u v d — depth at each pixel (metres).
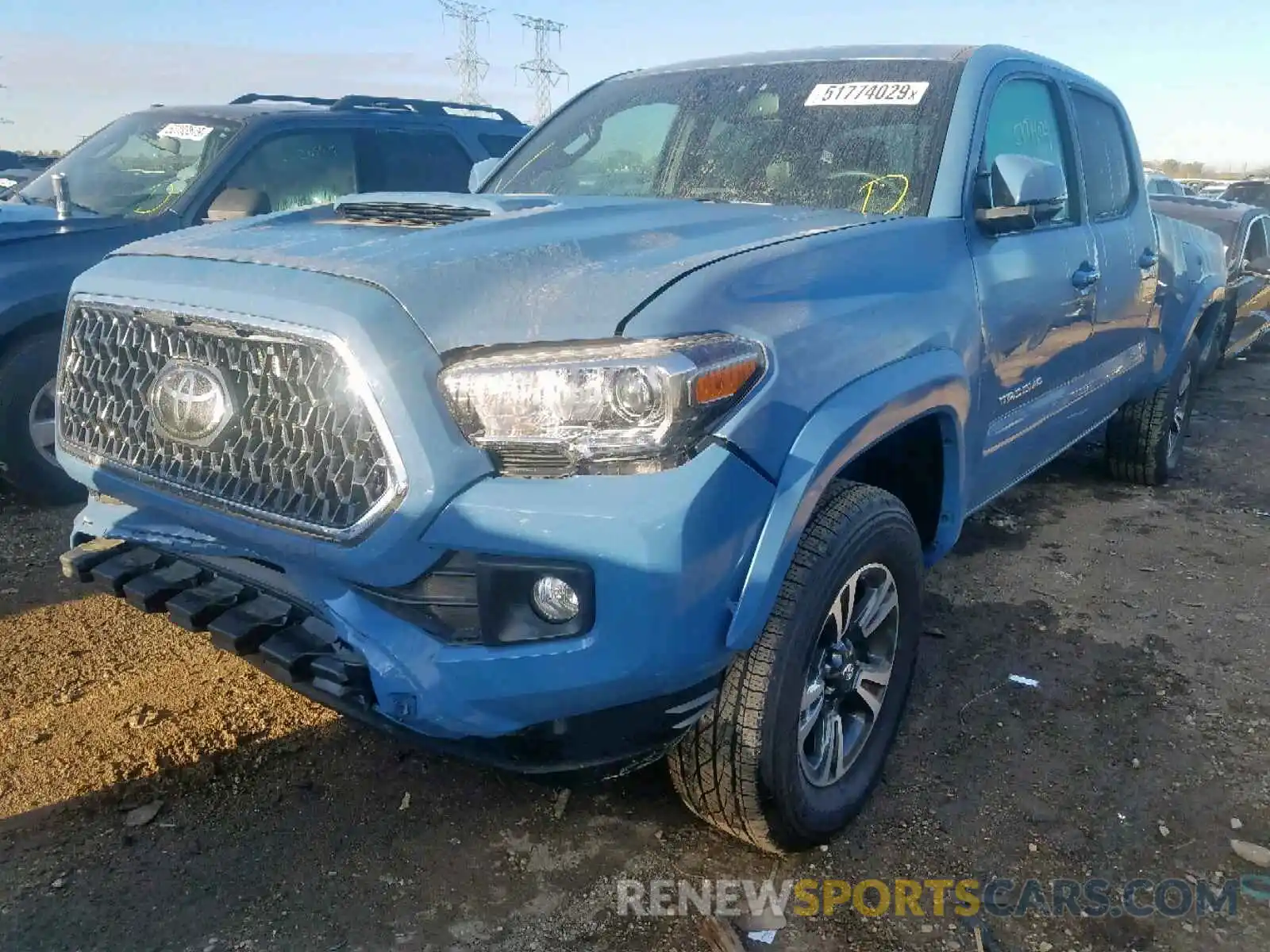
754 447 2.10
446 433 2.01
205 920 2.32
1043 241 3.59
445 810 2.74
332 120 6.05
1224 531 5.25
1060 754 3.13
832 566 2.37
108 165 5.79
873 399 2.39
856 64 3.65
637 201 3.12
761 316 2.23
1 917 2.29
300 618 2.40
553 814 2.74
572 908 2.41
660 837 2.67
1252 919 2.45
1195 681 3.61
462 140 6.74
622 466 1.97
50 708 3.12
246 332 2.16
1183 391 5.99
